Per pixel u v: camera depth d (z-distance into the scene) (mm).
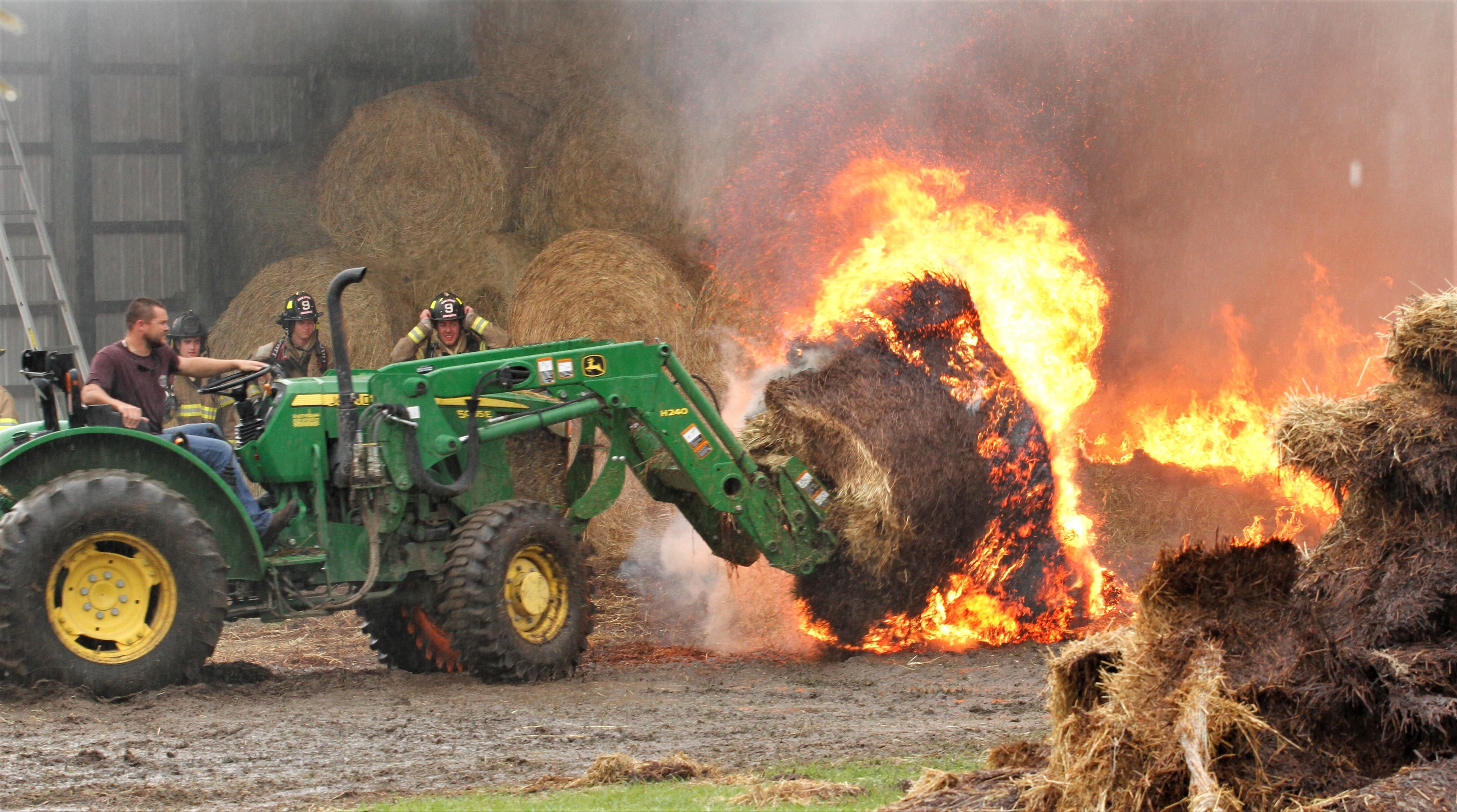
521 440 22359
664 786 13547
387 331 32906
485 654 19828
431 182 33938
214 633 18547
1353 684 11539
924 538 21953
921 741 15891
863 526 21375
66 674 17656
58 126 40719
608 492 22266
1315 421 13766
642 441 22297
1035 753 12828
